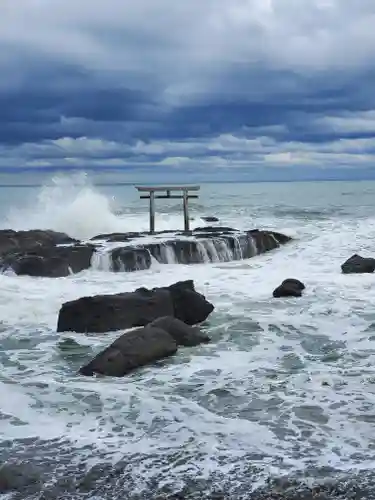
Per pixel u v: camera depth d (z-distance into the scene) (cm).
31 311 1056
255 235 1808
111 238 1770
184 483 465
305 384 678
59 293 1216
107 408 614
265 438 540
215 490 455
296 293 1150
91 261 1515
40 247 1608
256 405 619
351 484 458
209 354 796
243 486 459
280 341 857
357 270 1396
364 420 578
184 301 976
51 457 509
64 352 822
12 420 587
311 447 521
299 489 453
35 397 646
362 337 871
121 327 928
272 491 452
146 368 740
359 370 725
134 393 655
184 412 602
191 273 1466
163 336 793
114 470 486
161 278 1405
